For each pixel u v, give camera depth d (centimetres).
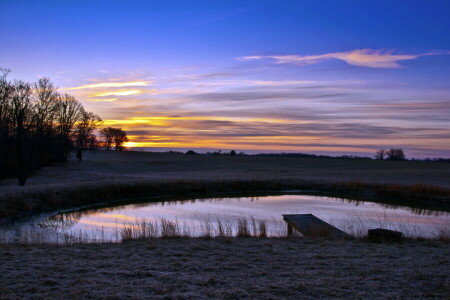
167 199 3456
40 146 5297
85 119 7725
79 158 7738
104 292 665
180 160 8888
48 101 4434
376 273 809
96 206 2992
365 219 2400
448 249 1105
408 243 1219
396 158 12562
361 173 5875
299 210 2788
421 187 3650
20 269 819
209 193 3909
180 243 1184
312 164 8562
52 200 2805
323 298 649
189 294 656
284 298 646
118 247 1111
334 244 1180
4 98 4438
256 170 6762
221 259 944
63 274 784
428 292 680
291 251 1052
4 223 2175
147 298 636
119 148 13112
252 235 1485
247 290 688
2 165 4684
